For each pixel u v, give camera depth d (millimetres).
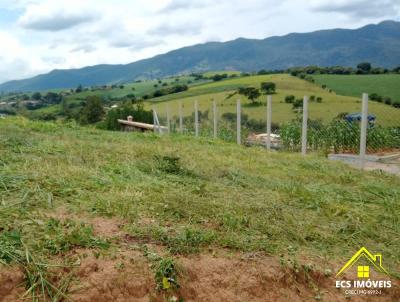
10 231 3391
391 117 13312
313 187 6117
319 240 4258
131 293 3107
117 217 4023
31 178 4672
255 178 6262
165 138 10680
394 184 7062
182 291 3234
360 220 4867
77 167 5441
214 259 3549
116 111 23312
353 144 12797
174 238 3705
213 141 11516
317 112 16609
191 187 5293
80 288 2980
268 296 3430
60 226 3611
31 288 2869
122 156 6766
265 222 4359
